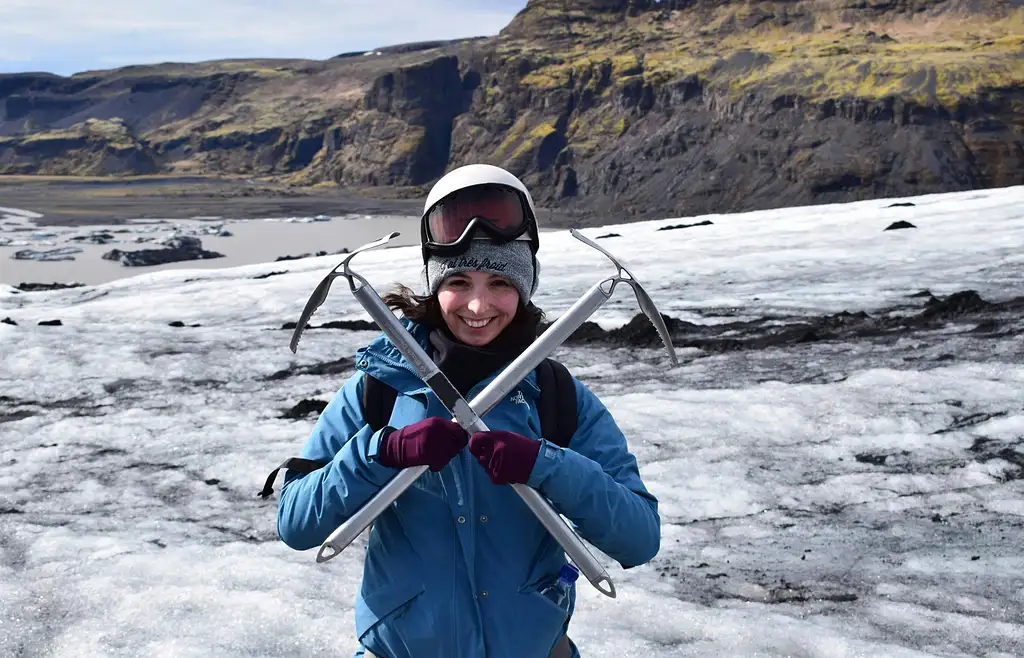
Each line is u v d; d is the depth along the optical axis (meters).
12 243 139.88
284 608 3.45
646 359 9.01
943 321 9.89
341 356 9.42
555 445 1.48
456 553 1.54
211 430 6.79
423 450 1.41
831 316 10.46
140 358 9.33
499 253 1.54
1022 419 6.25
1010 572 3.96
